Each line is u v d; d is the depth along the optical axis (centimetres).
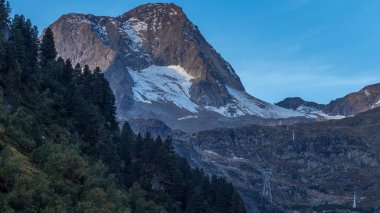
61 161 10462
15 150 10581
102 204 10488
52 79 17050
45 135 13262
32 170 10019
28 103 14412
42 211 8406
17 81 14550
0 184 8681
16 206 8288
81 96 16762
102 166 12850
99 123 16975
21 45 15700
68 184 10612
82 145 14962
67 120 15388
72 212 9162
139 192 14088
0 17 17362
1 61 14412
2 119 11331
